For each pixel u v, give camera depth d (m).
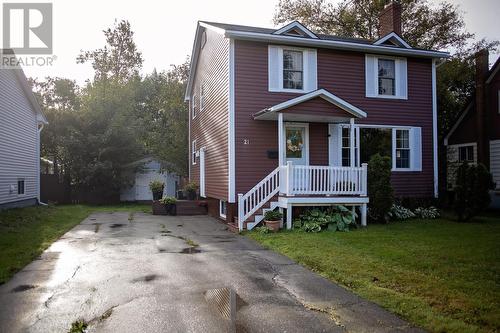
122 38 37.34
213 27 13.82
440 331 4.10
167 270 6.74
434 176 15.41
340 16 27.09
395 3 16.58
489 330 4.08
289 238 9.56
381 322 4.41
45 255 7.93
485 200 12.46
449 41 27.09
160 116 34.44
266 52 13.13
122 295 5.37
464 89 24.50
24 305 4.98
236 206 12.61
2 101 13.78
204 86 17.11
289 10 28.52
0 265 6.81
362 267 6.64
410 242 8.86
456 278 5.95
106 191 24.23
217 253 8.17
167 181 26.69
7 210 13.56
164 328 4.26
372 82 14.68
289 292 5.50
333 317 4.57
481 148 17.02
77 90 33.41
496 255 7.45
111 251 8.36
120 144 23.73
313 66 13.81
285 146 13.35
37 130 18.34
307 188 11.49
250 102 12.88
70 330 4.21
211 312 4.73
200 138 18.08
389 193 12.32
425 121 15.39
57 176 23.91
